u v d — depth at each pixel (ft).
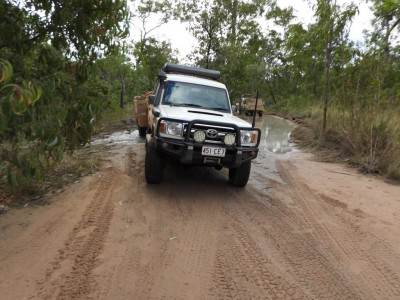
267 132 53.01
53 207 16.88
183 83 24.62
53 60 13.46
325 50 39.04
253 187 21.93
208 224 15.65
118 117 52.60
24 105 8.64
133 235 14.19
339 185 23.34
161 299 10.12
